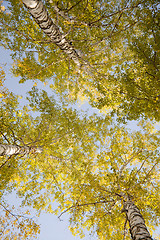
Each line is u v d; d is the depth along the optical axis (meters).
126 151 4.61
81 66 5.84
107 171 4.51
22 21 5.16
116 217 3.80
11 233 4.56
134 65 3.67
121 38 4.52
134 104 3.61
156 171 4.43
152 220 4.11
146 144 4.56
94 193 4.10
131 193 3.65
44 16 3.28
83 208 4.20
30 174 6.04
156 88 3.10
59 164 5.98
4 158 5.18
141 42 3.26
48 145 5.02
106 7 4.59
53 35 3.93
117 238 4.07
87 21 4.17
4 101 5.09
